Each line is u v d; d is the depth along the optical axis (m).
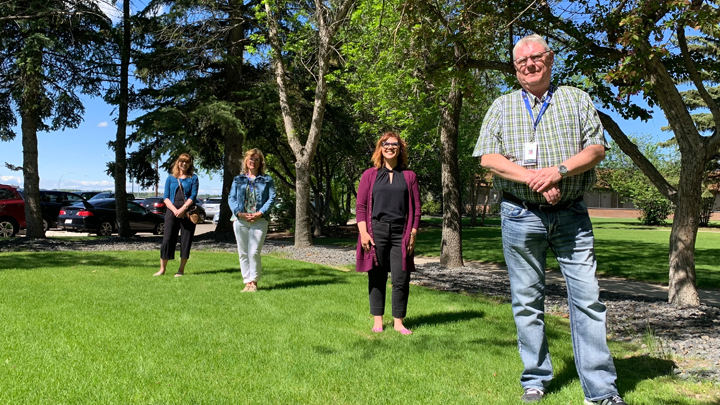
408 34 7.71
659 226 31.83
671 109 6.12
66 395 2.71
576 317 2.83
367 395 2.88
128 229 15.90
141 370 3.13
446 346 3.93
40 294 5.47
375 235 4.43
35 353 3.38
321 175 21.88
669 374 3.49
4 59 12.91
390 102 10.47
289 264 9.26
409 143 14.77
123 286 6.22
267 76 16.06
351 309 5.19
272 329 4.27
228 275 7.50
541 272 2.93
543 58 2.79
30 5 12.09
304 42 12.91
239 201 6.17
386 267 4.48
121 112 15.48
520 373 3.32
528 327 2.94
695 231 6.31
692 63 6.22
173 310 4.87
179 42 14.42
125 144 15.77
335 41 13.04
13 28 12.71
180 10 13.84
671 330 4.96
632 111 7.08
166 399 2.70
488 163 2.85
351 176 24.91
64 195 20.12
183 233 7.48
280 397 2.81
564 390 3.01
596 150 2.64
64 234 18.53
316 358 3.52
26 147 13.49
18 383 2.84
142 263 8.94
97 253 10.65
